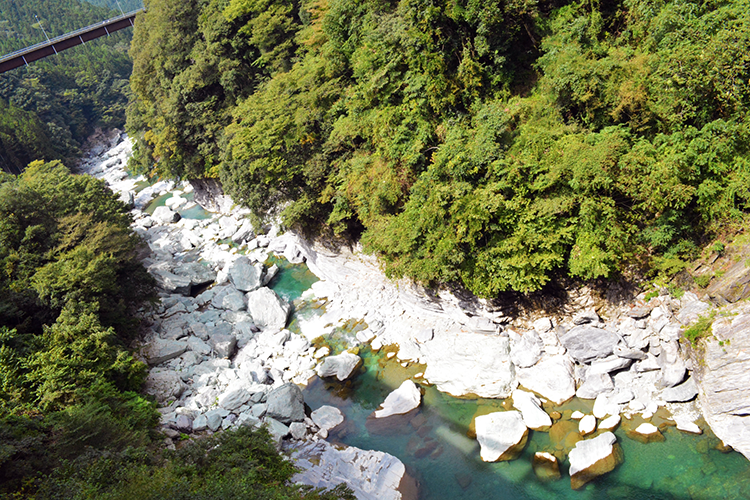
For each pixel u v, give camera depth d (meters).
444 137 28.00
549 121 25.03
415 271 28.47
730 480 19.05
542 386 25.33
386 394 28.55
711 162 21.41
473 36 27.39
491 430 23.22
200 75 47.72
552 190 24.11
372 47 30.55
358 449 23.97
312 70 35.81
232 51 48.41
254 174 37.84
